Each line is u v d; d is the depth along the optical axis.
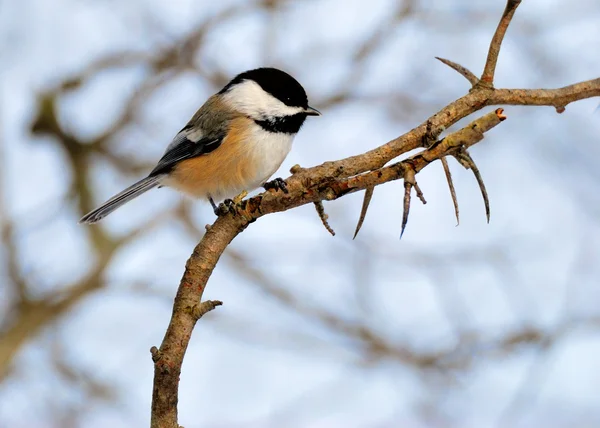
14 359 11.34
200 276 4.48
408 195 4.31
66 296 11.92
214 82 13.21
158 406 4.27
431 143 4.54
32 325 11.62
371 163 4.54
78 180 12.68
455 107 4.60
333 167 4.52
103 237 12.35
